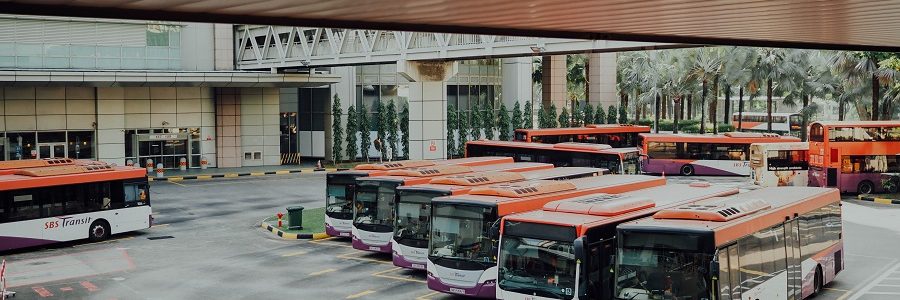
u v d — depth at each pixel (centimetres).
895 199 4184
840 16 1689
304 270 2731
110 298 2384
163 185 5250
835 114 10825
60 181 3158
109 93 5756
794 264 2142
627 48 3884
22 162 3431
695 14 1641
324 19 1587
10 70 4869
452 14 1548
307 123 7131
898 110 7294
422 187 2566
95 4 1284
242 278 2625
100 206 3303
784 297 2069
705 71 7831
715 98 8150
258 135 6488
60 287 2528
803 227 2220
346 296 2375
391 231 2809
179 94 6119
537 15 1602
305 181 5478
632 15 1641
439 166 3169
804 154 4881
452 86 7494
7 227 2995
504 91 7981
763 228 1958
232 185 5247
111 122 5772
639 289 1772
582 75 9844
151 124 6003
